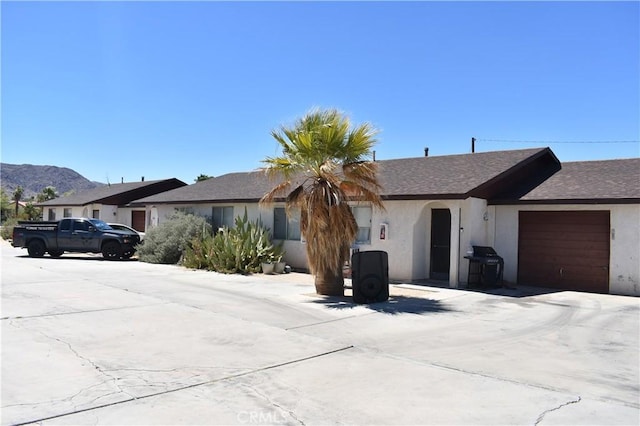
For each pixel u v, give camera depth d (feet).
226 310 33.81
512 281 51.42
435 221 56.13
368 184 43.57
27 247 75.15
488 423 15.55
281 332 27.61
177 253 67.51
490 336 27.43
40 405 16.48
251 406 16.75
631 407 17.01
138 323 29.25
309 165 40.37
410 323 30.55
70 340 24.98
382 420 15.72
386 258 38.65
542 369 21.30
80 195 133.39
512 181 54.54
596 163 57.00
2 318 29.81
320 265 40.75
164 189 123.44
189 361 21.80
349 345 24.97
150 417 15.67
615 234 45.60
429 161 62.85
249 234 59.21
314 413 16.22
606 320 32.53
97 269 58.90
